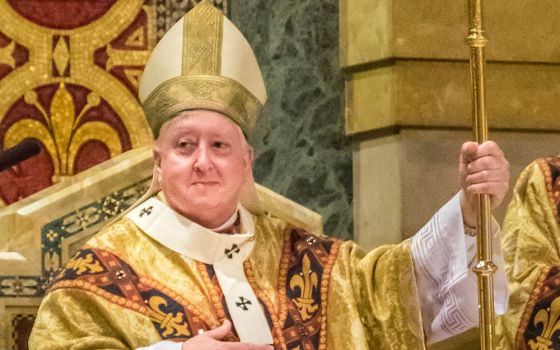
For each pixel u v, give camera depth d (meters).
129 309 7.92
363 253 8.60
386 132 10.24
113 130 10.13
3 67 10.08
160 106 8.27
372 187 10.27
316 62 10.41
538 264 9.08
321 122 10.38
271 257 8.41
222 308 8.06
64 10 10.17
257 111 8.45
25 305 9.32
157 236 8.24
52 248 9.41
